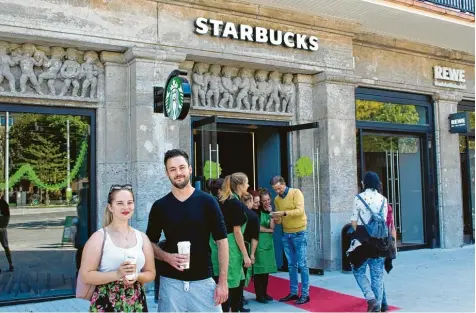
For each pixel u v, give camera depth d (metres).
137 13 7.16
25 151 6.76
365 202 5.89
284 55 8.51
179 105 6.21
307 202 9.03
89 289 3.34
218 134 10.04
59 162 7.00
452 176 11.36
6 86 6.61
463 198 11.97
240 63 8.22
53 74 6.89
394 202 10.69
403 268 8.90
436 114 11.27
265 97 8.78
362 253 5.86
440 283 7.64
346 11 8.62
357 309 6.21
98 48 7.08
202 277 3.70
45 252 6.83
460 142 12.03
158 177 7.18
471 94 11.89
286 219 6.68
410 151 11.02
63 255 6.95
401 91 10.73
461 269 8.77
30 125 6.81
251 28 8.12
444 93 11.29
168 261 3.61
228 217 5.34
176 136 7.41
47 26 6.48
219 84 8.28
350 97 9.30
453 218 11.30
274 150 9.16
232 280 5.32
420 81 10.91
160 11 7.35
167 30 7.39
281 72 8.98
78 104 7.08
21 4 6.33
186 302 3.68
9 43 6.66
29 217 6.76
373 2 8.23
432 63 11.19
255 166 9.55
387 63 10.38
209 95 8.10
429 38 10.41
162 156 7.23
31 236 6.76
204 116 8.06
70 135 7.09
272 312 6.08
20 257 6.67
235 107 8.43
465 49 11.33
